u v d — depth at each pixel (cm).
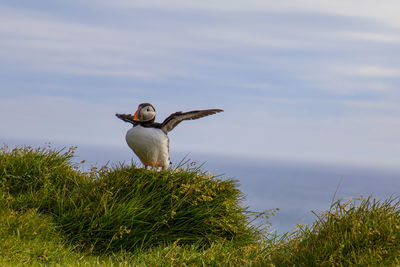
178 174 1207
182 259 957
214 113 1283
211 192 1167
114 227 1068
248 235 1152
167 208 1138
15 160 1248
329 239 862
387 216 895
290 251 895
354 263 810
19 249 913
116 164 1262
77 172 1292
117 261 984
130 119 1296
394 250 828
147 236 1089
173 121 1276
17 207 1103
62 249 977
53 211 1123
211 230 1130
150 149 1227
